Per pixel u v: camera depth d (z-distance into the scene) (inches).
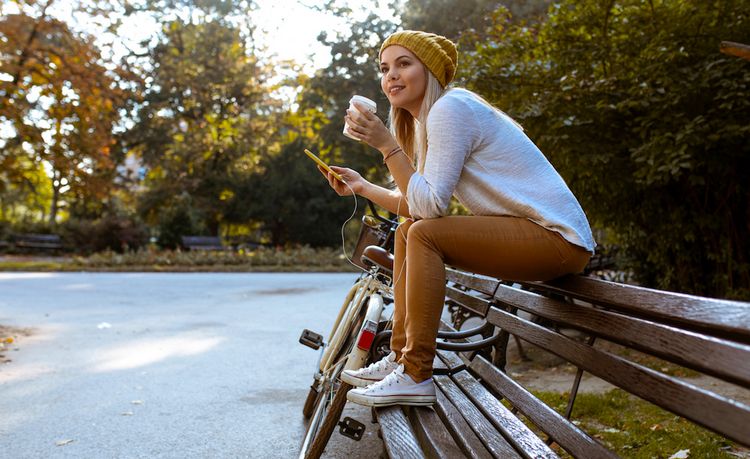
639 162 215.2
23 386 203.8
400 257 99.0
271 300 469.4
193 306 426.9
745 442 40.4
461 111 81.2
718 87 204.8
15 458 137.3
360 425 96.6
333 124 1093.8
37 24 389.1
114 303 439.5
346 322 144.2
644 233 273.7
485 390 97.3
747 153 213.2
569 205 79.9
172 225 1177.4
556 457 64.4
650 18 231.6
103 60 426.3
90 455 139.4
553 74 242.4
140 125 1202.0
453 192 85.5
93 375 220.2
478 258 80.2
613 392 186.4
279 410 176.6
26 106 394.9
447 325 142.8
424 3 839.7
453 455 69.4
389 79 91.7
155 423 163.8
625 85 228.1
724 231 240.4
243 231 1402.6
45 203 1796.3
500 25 275.1
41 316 368.2
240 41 1195.3
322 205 1259.8
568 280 79.5
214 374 222.4
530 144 84.7
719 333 47.6
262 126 1230.3
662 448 135.8
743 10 206.8
